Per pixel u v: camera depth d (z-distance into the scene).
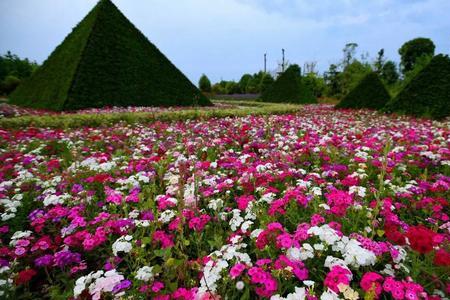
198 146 5.14
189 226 2.28
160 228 2.41
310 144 4.80
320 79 42.41
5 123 7.74
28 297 1.97
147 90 15.66
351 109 16.22
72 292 1.76
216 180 3.29
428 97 11.70
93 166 3.41
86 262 2.31
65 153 4.71
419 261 1.84
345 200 2.26
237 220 2.32
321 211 2.44
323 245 1.86
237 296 1.74
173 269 1.79
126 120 9.20
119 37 15.48
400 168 3.77
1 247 2.32
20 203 2.79
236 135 6.16
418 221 2.68
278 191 2.95
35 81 16.41
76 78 13.16
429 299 1.55
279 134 5.97
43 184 3.26
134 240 2.11
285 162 3.93
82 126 8.53
